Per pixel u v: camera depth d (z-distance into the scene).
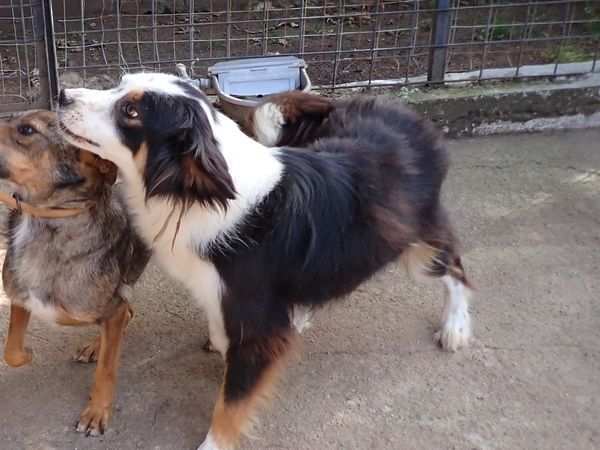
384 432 1.44
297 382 1.54
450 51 2.70
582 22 2.63
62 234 1.31
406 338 1.67
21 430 1.39
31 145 1.24
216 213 1.23
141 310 1.69
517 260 1.92
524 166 2.29
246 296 1.30
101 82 2.40
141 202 1.28
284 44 2.79
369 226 1.39
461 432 1.45
